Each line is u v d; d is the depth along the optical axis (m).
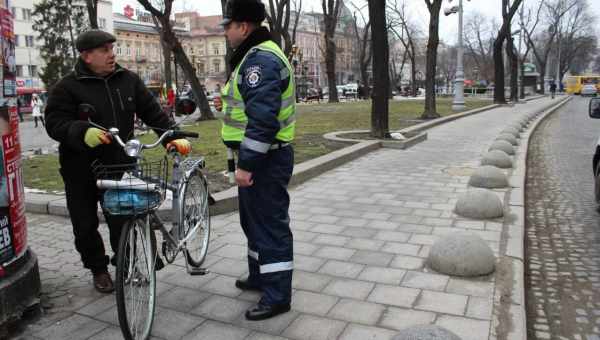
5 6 3.37
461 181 7.66
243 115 3.34
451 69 86.69
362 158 9.99
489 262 4.04
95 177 3.65
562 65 75.19
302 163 8.46
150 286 3.29
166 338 3.21
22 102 47.06
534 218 6.30
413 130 14.39
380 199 6.60
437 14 19.36
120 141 3.19
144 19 86.06
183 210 3.85
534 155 11.66
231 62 3.34
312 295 3.75
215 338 3.19
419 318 3.36
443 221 5.56
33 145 15.60
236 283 3.94
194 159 4.27
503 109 27.61
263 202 3.33
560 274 4.48
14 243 3.44
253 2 3.19
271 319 3.40
